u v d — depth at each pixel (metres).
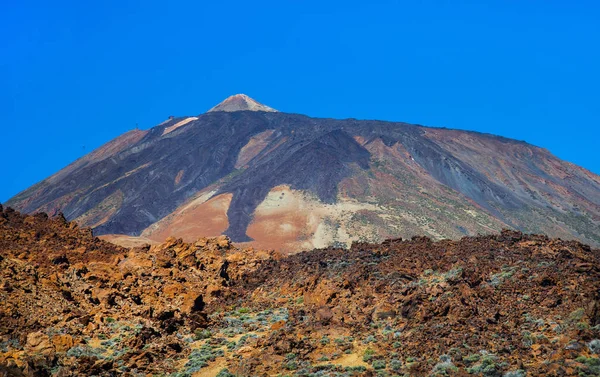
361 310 53.88
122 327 56.28
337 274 61.47
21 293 56.34
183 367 49.53
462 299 49.81
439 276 55.94
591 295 46.69
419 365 43.56
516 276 52.44
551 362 40.88
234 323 58.16
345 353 47.88
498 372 40.88
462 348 44.59
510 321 47.09
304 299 60.00
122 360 50.09
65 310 56.28
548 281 50.34
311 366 46.31
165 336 55.38
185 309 61.16
